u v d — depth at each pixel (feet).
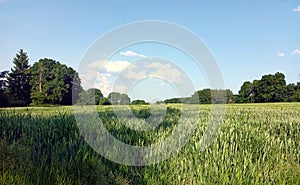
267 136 16.24
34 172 10.53
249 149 13.57
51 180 10.23
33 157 11.71
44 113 23.48
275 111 36.52
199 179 10.75
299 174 11.46
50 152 12.68
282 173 11.57
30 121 18.16
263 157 12.24
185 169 11.37
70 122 17.48
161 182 10.73
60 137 15.02
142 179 11.07
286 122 22.91
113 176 10.66
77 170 10.95
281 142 14.90
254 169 11.03
